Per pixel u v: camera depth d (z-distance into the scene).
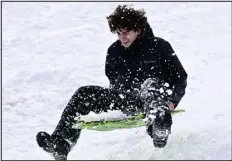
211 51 13.43
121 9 6.73
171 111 6.72
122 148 7.64
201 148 6.96
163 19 16.34
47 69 12.35
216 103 9.76
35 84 11.56
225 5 17.44
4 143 8.35
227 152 6.70
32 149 8.02
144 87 6.73
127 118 6.60
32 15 17.92
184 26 15.56
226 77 11.45
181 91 6.91
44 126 9.26
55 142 6.32
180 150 6.93
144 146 7.52
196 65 12.39
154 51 6.88
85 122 6.39
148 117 6.35
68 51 14.14
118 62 7.09
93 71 12.38
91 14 17.55
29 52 14.27
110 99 6.67
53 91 11.11
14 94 10.98
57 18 17.34
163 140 6.35
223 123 8.37
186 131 7.92
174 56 6.89
